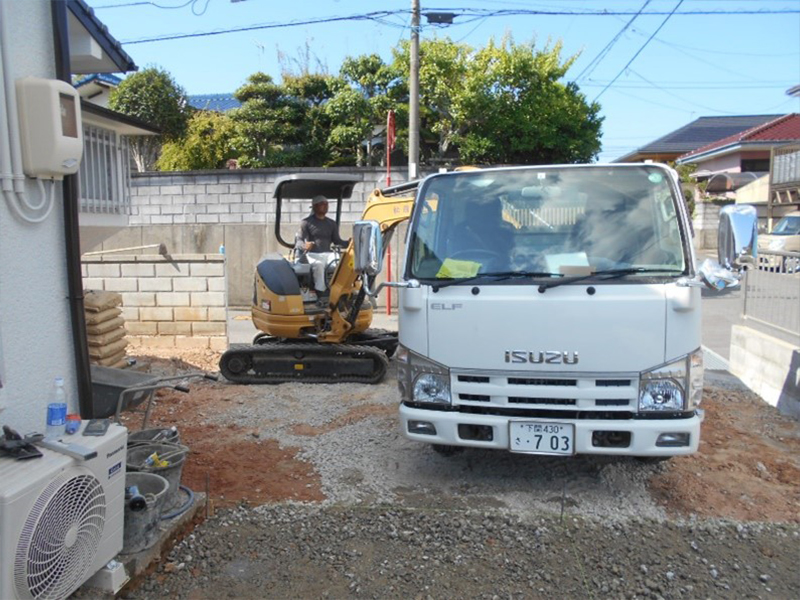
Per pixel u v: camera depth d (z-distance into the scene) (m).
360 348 7.54
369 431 5.83
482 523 4.12
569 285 4.15
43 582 2.74
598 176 4.61
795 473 4.90
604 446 4.09
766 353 6.86
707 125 36.12
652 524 4.13
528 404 4.19
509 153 16.16
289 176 7.84
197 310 9.09
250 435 5.78
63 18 3.55
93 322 7.04
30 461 2.81
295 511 4.29
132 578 3.39
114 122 5.88
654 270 4.22
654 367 4.04
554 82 16.27
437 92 15.68
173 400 6.90
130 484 3.69
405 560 3.74
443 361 4.30
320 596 3.41
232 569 3.63
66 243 3.63
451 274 4.44
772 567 3.66
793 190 17.64
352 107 16.16
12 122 3.17
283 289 7.59
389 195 7.29
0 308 3.17
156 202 14.69
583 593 3.44
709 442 5.54
